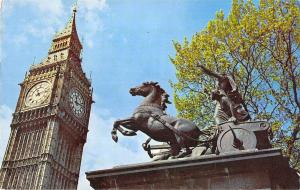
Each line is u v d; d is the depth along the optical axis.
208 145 12.57
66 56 115.31
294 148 20.11
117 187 11.09
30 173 96.00
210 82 22.83
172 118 12.90
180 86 23.42
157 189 10.67
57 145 101.06
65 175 102.00
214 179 10.34
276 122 19.77
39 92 108.00
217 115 13.17
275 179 10.32
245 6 22.95
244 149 11.37
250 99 21.55
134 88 13.92
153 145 13.56
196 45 23.42
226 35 22.77
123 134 13.10
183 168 10.61
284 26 21.20
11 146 101.12
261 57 22.00
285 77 21.38
